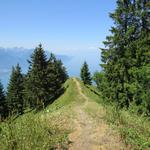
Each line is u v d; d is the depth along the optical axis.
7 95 83.62
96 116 15.94
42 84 76.00
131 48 42.78
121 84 43.41
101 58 45.66
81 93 72.81
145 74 33.72
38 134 11.48
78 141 12.34
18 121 12.30
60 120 14.66
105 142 12.30
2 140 10.91
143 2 44.41
